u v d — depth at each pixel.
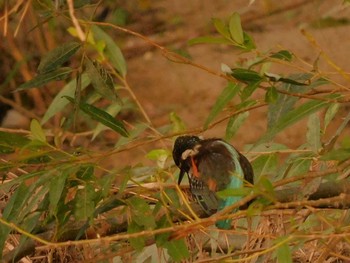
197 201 8.26
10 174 10.00
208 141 8.58
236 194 7.09
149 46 18.94
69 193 9.01
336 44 18.03
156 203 8.44
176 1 20.50
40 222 8.70
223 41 8.05
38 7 8.49
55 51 8.27
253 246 8.98
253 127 16.39
